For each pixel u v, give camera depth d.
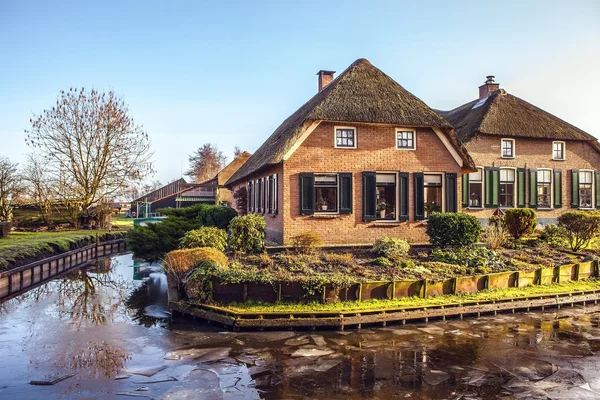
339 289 10.38
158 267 19.95
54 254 19.19
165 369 7.20
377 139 16.44
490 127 22.28
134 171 31.97
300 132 15.62
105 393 6.30
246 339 8.76
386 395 6.22
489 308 10.73
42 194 31.11
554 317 10.58
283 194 15.48
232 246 13.52
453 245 14.16
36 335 9.24
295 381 6.69
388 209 16.58
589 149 24.53
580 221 15.13
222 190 46.28
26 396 6.20
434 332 9.27
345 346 8.32
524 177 23.06
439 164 17.02
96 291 14.30
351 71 17.55
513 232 16.48
